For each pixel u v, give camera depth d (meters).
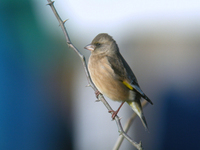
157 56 16.89
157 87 14.35
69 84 13.72
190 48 17.30
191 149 12.06
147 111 12.93
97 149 12.08
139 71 15.84
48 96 12.89
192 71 15.73
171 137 12.25
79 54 7.52
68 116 12.62
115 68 8.79
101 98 7.90
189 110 12.91
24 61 13.12
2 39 12.93
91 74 9.04
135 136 12.00
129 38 18.30
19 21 13.72
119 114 12.41
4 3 13.54
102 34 9.47
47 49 15.05
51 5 7.45
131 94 8.78
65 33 7.54
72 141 12.23
